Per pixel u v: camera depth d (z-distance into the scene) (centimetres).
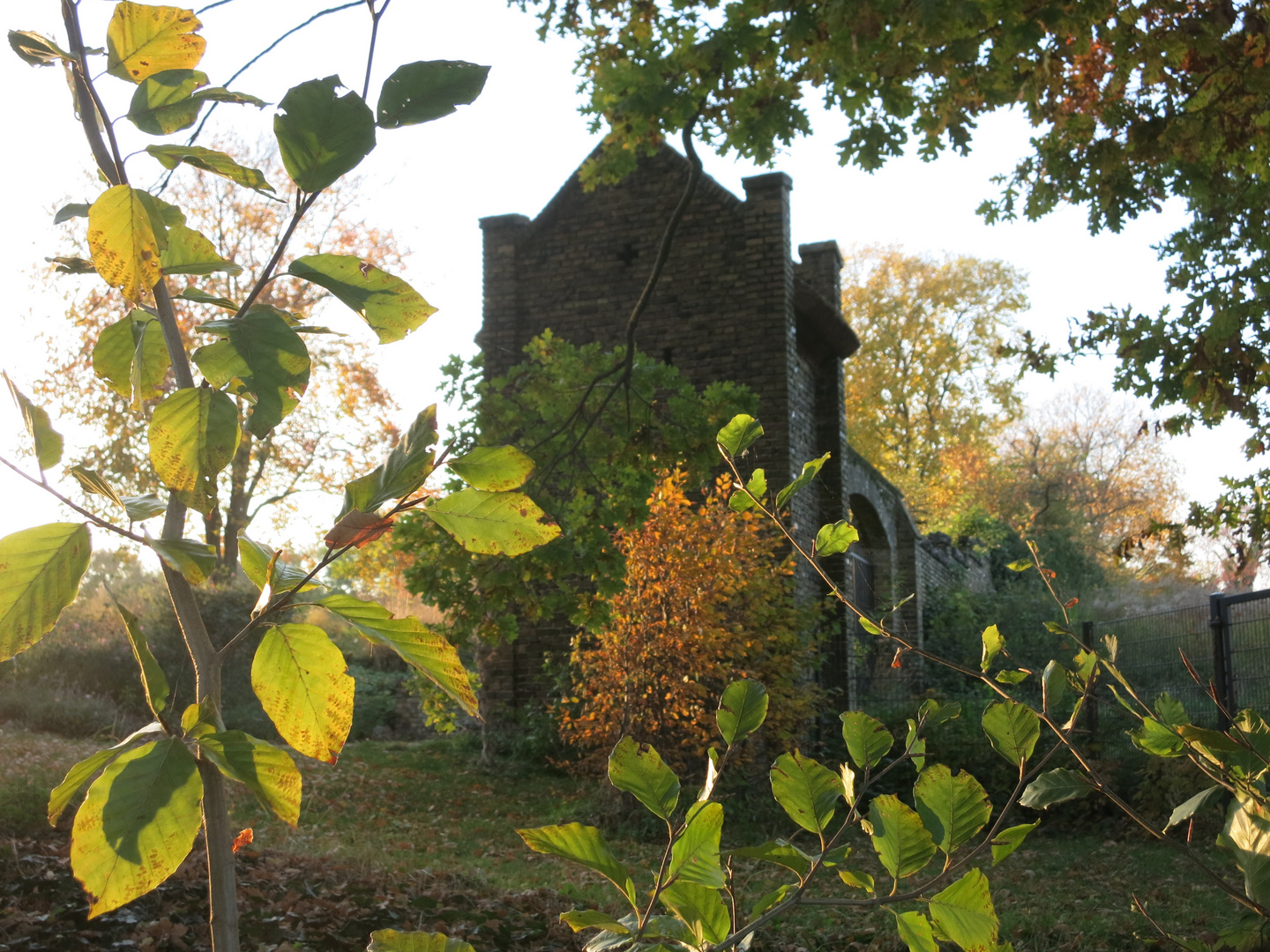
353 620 99
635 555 1038
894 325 3847
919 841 109
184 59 106
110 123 102
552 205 1400
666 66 779
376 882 591
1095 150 734
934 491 3397
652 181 1370
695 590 1022
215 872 92
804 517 1357
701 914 107
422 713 1769
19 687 1459
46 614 90
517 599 804
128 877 84
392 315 102
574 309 1367
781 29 729
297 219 100
